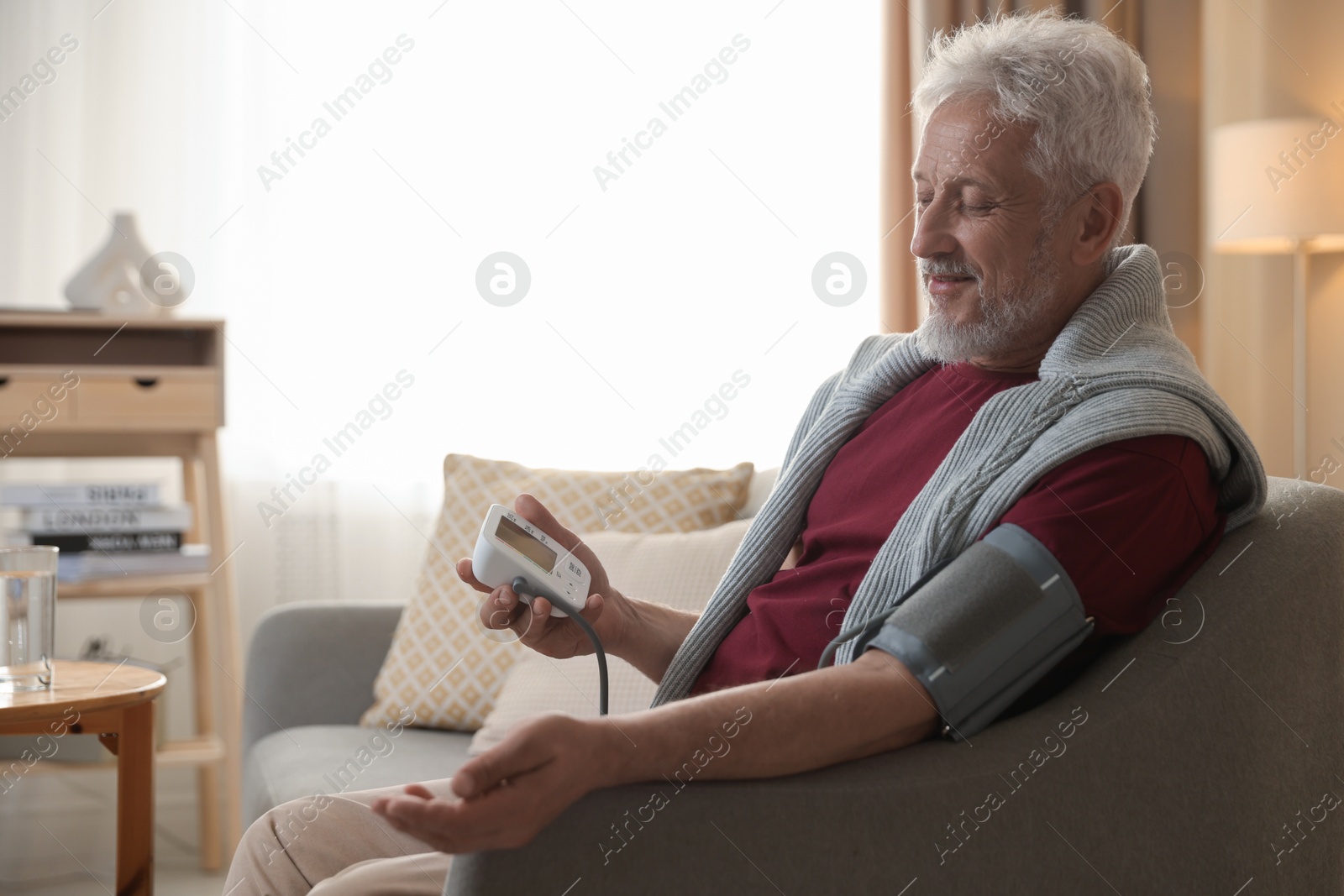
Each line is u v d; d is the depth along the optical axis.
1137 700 0.82
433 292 2.53
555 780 0.65
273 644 1.67
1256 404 2.67
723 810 0.71
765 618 1.00
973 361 1.07
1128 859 0.81
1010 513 0.85
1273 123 2.24
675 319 2.55
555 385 2.53
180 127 2.47
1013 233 0.98
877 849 0.73
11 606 1.33
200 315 2.47
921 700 0.78
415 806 0.62
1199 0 2.42
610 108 2.57
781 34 2.59
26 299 2.42
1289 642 0.87
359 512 2.51
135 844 1.35
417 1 2.53
